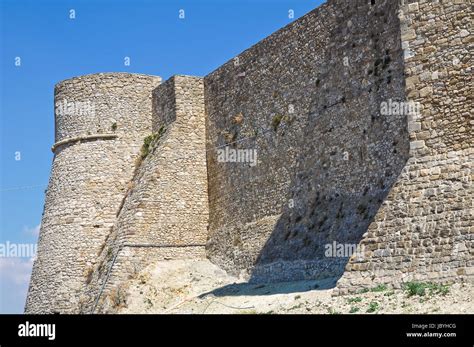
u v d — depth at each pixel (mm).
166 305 37125
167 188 41812
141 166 44000
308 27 36156
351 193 32156
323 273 31656
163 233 41156
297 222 34906
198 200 42406
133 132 45625
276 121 37562
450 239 23953
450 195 24500
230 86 41594
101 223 44188
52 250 44594
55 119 47688
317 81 35188
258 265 36406
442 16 25906
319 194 34031
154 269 40062
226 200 40969
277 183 37031
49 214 45625
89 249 43781
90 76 46375
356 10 33406
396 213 25344
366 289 25156
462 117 25109
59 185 45688
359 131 32281
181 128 43031
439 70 25719
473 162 24531
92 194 44688
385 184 30406
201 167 42969
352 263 25797
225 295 34469
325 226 32656
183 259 41188
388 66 31312
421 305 22703
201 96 43906
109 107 45844
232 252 39219
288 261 34031
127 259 40062
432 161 25297
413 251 24594
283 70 37562
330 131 33938
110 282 39531
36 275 44969
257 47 39594
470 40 25328
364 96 32281
